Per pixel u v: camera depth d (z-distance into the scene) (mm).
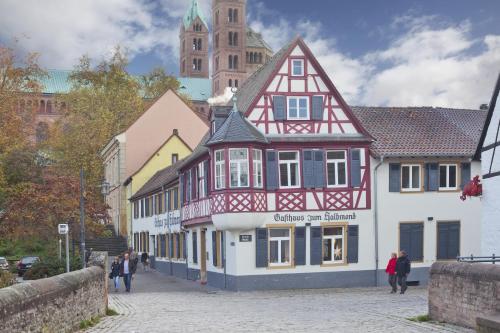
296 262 30531
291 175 30984
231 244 30375
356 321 16359
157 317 18266
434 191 32094
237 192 29438
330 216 30938
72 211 35906
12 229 35500
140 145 60812
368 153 31625
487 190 23703
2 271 22031
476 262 15422
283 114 31188
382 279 31297
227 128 29828
